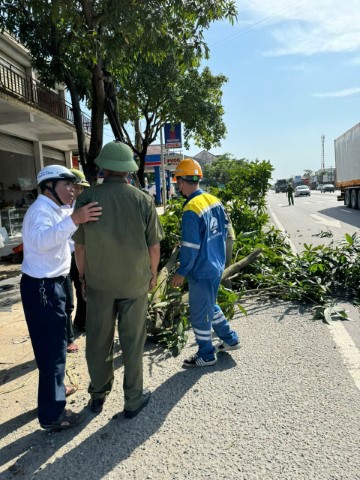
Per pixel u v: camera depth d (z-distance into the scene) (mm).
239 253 6559
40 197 3045
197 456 2721
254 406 3246
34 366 4230
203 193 3826
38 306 2963
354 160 22625
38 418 3066
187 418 3145
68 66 7648
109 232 2854
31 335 3006
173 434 2963
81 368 4078
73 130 17844
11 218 16188
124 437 2961
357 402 3229
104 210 2865
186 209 3602
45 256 2969
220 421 3082
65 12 5680
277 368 3848
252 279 6289
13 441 2996
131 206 2914
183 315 4746
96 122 7117
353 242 6777
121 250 2885
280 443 2801
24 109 13234
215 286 3828
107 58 7039
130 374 3109
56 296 3023
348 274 6320
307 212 22891
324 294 6008
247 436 2893
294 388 3479
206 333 3885
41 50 8422
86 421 3189
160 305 4512
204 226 3617
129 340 3066
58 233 2762
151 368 4004
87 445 2898
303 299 5895
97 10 6414
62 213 3178
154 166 30250
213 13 6383
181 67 6906
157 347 4523
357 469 2535
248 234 6711
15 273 9047
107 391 3314
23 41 8406
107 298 2988
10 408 3447
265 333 4734
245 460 2658
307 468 2561
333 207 26469
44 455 2818
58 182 3047
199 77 18219
